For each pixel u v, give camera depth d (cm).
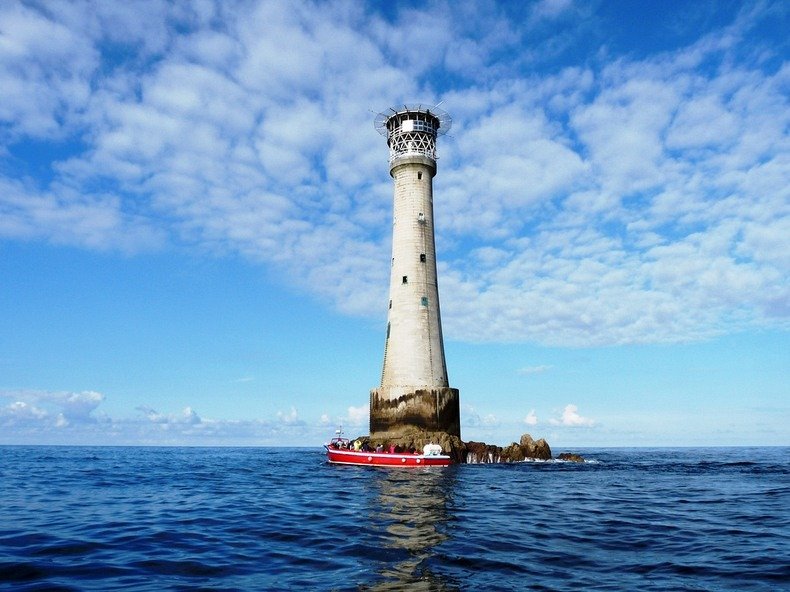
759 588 1235
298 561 1477
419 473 4528
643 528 2019
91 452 12425
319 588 1220
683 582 1283
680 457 10081
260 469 5397
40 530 1927
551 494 3148
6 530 1917
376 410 5981
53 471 5025
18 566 1405
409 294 6109
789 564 1459
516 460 6388
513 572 1364
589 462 7000
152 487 3559
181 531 1930
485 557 1516
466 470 4938
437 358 6012
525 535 1855
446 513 2347
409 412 5788
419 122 6644
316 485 3591
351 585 1243
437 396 5831
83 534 1862
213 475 4578
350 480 3950
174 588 1223
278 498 2902
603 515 2338
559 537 1830
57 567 1407
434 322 6116
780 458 9888
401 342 6006
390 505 2597
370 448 5538
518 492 3225
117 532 1906
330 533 1883
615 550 1633
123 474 4706
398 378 5912
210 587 1230
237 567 1416
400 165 6512
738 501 2888
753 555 1565
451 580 1286
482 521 2144
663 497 3058
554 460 6769
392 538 1788
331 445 5638
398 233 6384
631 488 3572
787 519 2252
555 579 1303
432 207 6575
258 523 2097
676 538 1828
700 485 3831
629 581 1290
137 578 1310
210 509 2494
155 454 11106
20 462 6681
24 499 2845
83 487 3528
